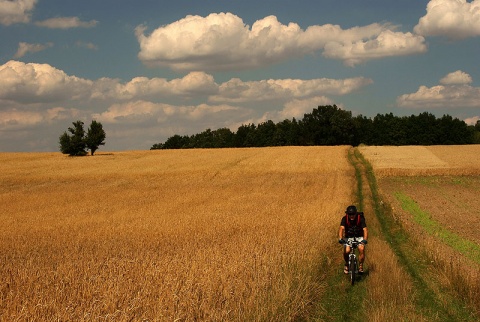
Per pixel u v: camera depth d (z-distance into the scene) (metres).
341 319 9.89
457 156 71.00
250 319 8.84
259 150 91.25
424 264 15.13
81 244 18.61
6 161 84.50
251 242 14.97
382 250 16.34
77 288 9.58
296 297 10.12
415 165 58.78
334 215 24.14
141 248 16.17
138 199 40.75
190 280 9.52
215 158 78.50
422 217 26.28
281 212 26.38
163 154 93.00
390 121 153.00
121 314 7.74
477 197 36.91
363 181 48.19
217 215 25.75
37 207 37.47
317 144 141.75
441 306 10.61
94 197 43.28
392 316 9.42
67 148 93.00
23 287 9.73
